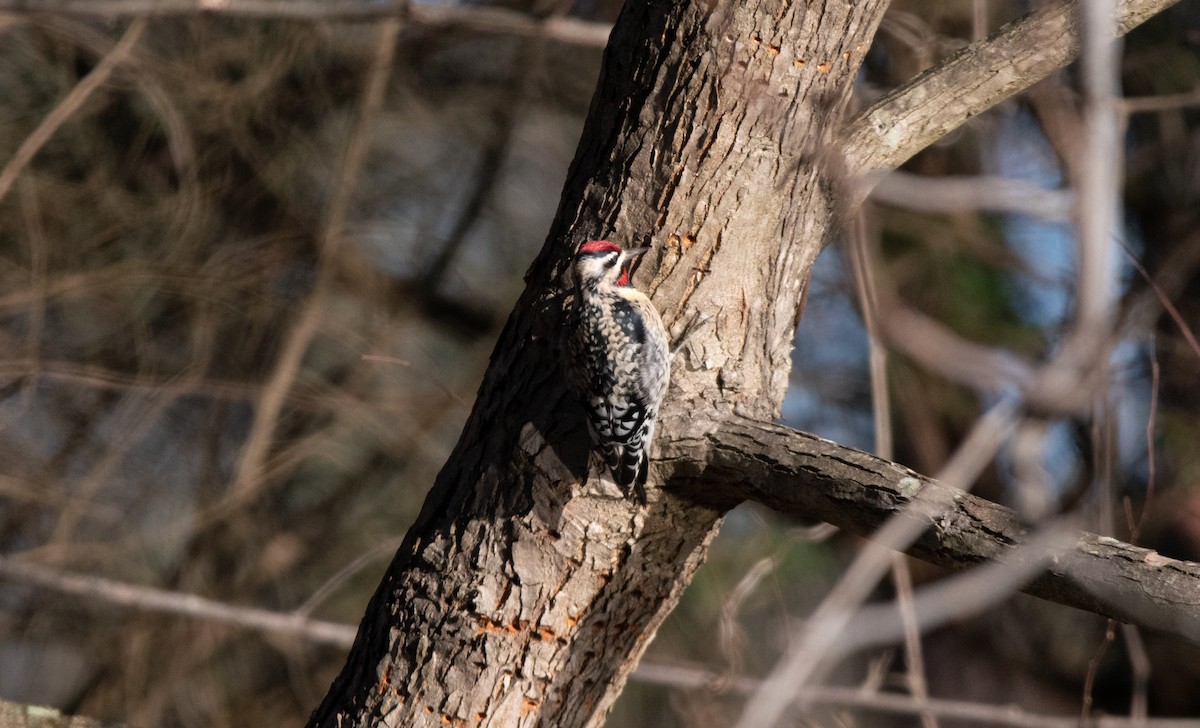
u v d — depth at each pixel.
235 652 14.09
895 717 13.71
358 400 14.08
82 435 13.38
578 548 5.81
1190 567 4.59
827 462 5.32
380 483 14.59
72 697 13.95
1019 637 14.39
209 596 13.62
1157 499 11.50
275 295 14.43
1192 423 11.52
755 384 6.00
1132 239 12.66
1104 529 5.09
